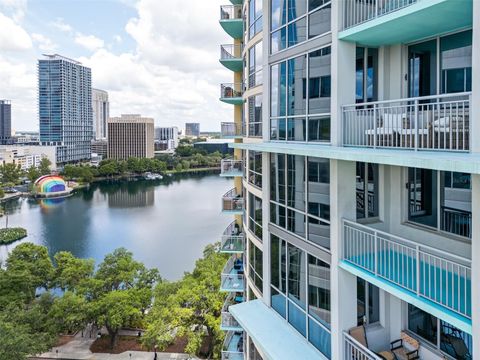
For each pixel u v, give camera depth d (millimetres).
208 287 26406
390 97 8859
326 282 9008
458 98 7586
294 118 10305
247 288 15789
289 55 10391
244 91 17500
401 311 8727
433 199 8008
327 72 9023
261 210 13594
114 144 177625
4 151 143875
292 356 9219
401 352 8383
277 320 10961
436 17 6957
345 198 8523
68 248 56594
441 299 6336
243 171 17969
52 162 162625
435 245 7785
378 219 9039
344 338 8469
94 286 31438
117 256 34688
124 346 30531
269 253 11641
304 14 9766
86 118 191125
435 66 8070
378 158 6539
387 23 7336
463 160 5211
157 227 68250
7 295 31391
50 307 30328
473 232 5648
